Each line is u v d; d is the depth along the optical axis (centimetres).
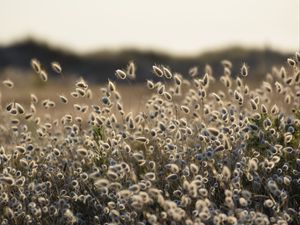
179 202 143
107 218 147
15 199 149
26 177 168
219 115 170
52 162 168
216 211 132
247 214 129
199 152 162
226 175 134
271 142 160
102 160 166
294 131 163
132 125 160
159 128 159
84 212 156
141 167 164
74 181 153
